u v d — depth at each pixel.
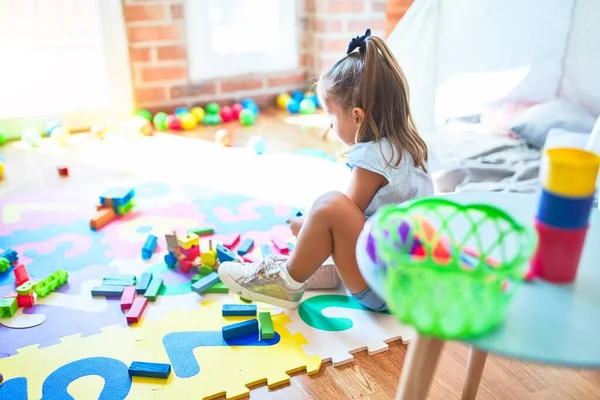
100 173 1.98
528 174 1.64
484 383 1.03
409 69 1.93
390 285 0.60
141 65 2.46
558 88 2.06
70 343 1.13
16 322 1.19
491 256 0.70
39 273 1.37
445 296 0.58
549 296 0.64
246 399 1.00
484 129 2.02
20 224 1.61
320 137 2.34
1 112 2.31
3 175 1.96
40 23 2.27
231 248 1.48
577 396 1.01
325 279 1.30
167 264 1.40
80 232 1.57
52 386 1.02
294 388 1.03
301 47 2.77
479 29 1.96
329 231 1.13
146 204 1.74
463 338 0.58
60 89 2.39
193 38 2.52
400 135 1.16
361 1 2.57
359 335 1.15
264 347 1.12
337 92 1.16
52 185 1.88
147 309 1.24
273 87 2.78
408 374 0.67
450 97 2.09
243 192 1.83
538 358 0.56
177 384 1.02
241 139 2.32
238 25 2.60
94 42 2.37
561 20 1.95
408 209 0.71
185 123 2.42
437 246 0.70
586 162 0.64
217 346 1.12
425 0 1.85
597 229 0.77
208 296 1.29
